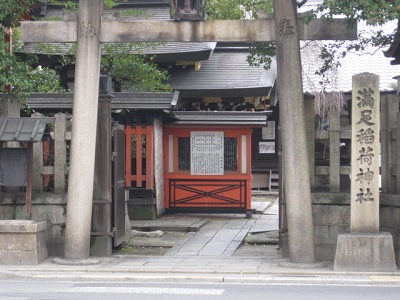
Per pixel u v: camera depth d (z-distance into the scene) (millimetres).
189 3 12539
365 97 11664
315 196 12797
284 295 9641
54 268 11977
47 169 13531
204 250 14320
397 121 12359
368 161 11695
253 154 31719
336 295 9625
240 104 28406
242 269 11812
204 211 19984
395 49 15781
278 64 12336
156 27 12641
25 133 12414
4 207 13367
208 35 12570
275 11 12367
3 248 12398
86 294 9719
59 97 18094
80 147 12523
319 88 21375
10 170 12719
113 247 13961
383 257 11547
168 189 20141
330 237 12789
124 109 18453
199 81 26828
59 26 12734
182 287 10484
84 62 12562
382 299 9266
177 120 19797
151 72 21078
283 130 12266
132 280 11211
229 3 20188
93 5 12617
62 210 13289
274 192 30047
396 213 12352
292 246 12227
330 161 12906
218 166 20016
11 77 13578
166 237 16203
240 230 17375
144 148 19438
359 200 11758
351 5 10711
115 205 13602
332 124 12859
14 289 10227
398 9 10406
